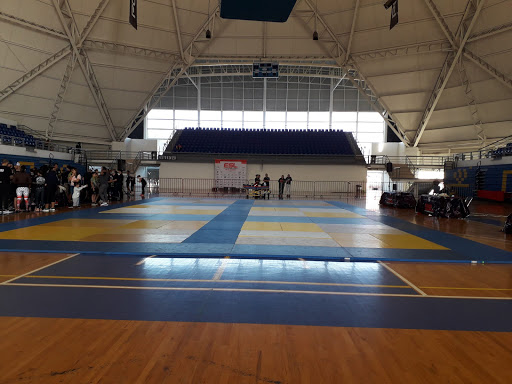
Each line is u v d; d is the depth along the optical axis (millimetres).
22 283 4367
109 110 32500
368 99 34062
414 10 26484
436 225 10500
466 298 4051
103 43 28484
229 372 2416
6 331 3018
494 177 22219
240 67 40844
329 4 28156
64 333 2990
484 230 9531
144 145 38594
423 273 5141
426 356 2689
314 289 4305
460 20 25891
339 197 26500
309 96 42812
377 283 4598
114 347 2750
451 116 31875
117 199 19156
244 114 43188
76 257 5840
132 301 3787
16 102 27109
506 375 2434
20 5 23500
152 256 5988
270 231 8750
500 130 29828
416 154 35312
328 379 2346
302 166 31203
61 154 25438
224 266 5363
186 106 42844
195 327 3150
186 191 30828
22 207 13148
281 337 2980
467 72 28438
